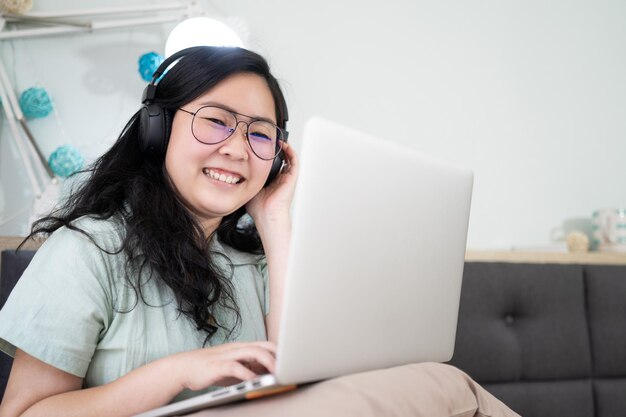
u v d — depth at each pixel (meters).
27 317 0.74
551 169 1.92
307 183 0.56
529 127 1.91
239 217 1.05
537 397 1.48
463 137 1.82
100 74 1.42
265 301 1.07
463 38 1.85
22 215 1.34
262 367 0.71
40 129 1.37
